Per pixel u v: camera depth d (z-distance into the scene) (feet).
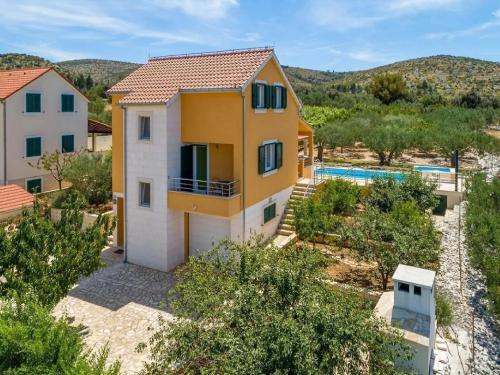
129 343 42.96
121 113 65.77
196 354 26.25
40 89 102.94
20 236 38.60
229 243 39.37
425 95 291.99
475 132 137.69
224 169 64.39
